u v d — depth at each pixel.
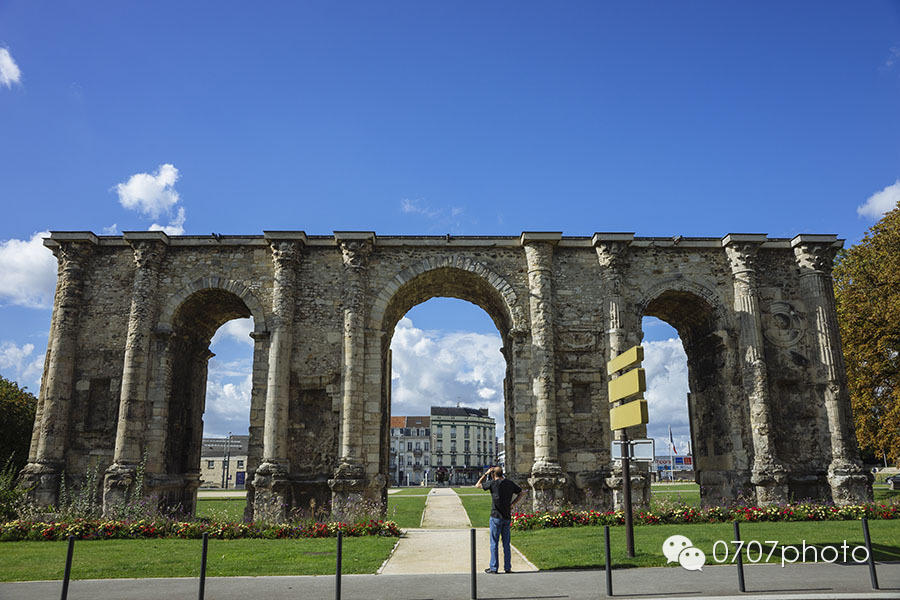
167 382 28.23
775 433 28.33
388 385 31.78
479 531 24.19
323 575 14.70
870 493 27.03
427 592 12.77
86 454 27.25
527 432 27.78
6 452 40.12
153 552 18.12
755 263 29.91
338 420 27.73
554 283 29.55
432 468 148.00
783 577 13.62
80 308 28.69
